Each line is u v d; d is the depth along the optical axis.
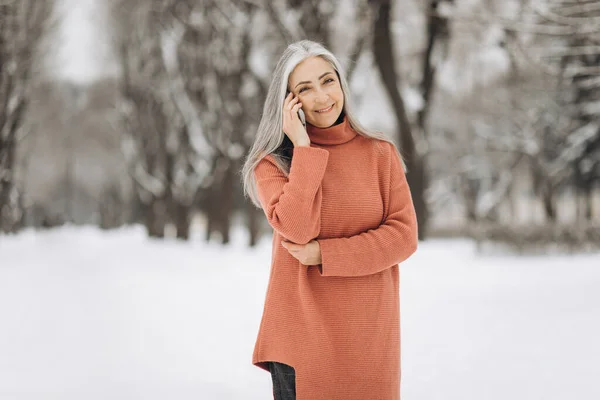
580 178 26.62
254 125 21.28
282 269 2.67
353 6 17.97
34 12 18.86
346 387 2.57
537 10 10.59
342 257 2.51
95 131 39.97
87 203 52.06
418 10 19.62
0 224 24.41
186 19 22.91
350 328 2.57
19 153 29.53
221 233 22.92
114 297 9.91
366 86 17.94
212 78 22.81
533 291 9.91
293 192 2.49
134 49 26.08
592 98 23.73
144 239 28.78
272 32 20.08
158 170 27.41
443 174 35.12
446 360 5.60
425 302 9.06
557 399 4.38
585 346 5.98
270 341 2.65
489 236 17.30
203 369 5.47
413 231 2.68
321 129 2.71
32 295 10.05
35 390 4.81
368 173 2.70
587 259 16.03
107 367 5.53
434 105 31.06
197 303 9.32
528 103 26.22
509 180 31.69
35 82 21.95
